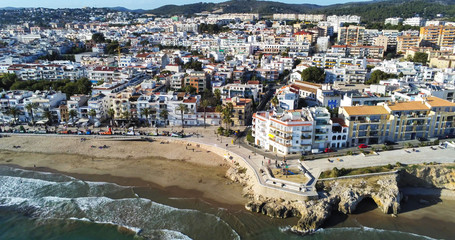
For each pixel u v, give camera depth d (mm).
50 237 105688
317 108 155250
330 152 146875
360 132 152500
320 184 123000
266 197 120625
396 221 112688
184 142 169000
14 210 118250
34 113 197625
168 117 194625
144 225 109750
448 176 130625
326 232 107188
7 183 134875
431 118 156875
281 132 146125
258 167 135125
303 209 112562
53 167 148750
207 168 146875
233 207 118875
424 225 110938
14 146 167500
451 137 159375
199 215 114312
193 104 191375
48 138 176500
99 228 108875
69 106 196625
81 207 119062
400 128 155750
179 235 104875
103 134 178625
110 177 139625
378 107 157500
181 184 133875
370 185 122938
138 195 125938
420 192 129875
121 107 195250
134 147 166625
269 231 107125
